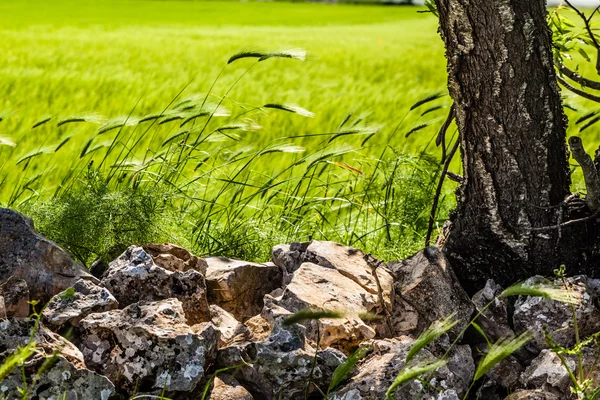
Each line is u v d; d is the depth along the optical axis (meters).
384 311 3.71
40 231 4.40
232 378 3.29
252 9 66.38
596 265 4.09
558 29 4.57
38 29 31.45
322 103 13.29
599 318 3.65
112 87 15.53
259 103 13.98
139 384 3.13
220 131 5.88
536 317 3.69
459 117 3.97
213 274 3.93
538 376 3.41
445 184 6.08
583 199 3.99
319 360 3.25
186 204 5.56
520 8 3.78
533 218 3.96
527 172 3.91
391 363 3.27
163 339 3.12
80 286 3.47
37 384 2.96
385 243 5.35
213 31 35.50
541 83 3.85
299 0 91.25
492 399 3.56
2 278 3.50
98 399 3.03
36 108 13.30
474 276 4.16
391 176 5.70
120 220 4.46
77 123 11.57
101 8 57.91
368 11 71.00
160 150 5.66
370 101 13.88
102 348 3.21
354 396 3.16
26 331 3.11
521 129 3.86
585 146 10.05
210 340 3.24
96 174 4.99
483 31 3.79
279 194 5.89
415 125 5.64
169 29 36.19
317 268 3.83
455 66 3.90
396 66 21.31
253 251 4.93
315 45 27.84
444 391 3.14
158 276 3.57
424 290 3.79
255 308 3.99
